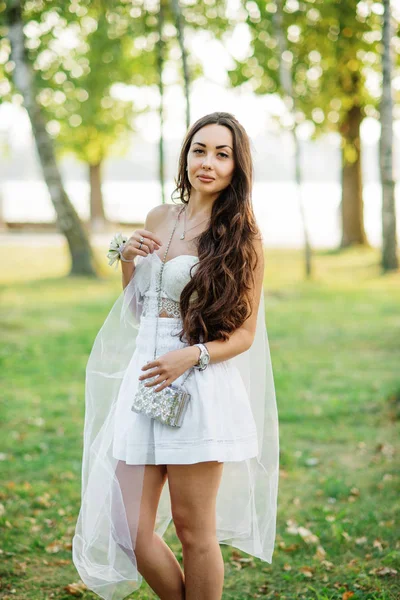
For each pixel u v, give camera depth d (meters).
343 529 4.11
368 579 3.47
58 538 4.01
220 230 2.72
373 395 7.29
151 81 17.91
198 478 2.62
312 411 6.78
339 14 14.22
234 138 2.78
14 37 14.67
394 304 13.01
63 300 13.52
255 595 3.42
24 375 8.17
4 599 3.32
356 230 23.27
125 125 23.42
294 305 13.13
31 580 3.53
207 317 2.67
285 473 5.15
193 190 2.86
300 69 15.99
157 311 2.75
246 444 2.71
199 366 2.64
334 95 17.27
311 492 4.77
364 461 5.43
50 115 20.25
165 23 14.99
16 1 14.29
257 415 3.01
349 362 8.88
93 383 2.92
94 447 2.87
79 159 27.38
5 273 17.75
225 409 2.67
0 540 3.95
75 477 5.00
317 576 3.59
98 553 2.81
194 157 2.77
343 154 21.59
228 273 2.67
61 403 7.04
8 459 5.38
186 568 2.67
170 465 2.63
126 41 16.17
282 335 10.53
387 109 13.38
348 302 13.37
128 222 33.25
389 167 14.84
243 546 3.04
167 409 2.59
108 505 2.78
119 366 2.91
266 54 15.41
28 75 15.13
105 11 14.73
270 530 3.02
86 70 17.41
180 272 2.71
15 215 38.03
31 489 4.71
